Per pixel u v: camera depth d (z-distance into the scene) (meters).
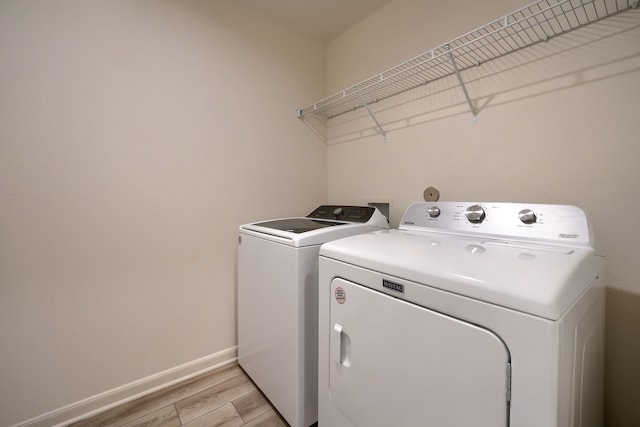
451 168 1.50
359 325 0.92
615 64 1.00
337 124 2.21
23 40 1.17
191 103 1.62
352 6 1.82
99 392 1.38
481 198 1.38
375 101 1.91
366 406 0.90
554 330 0.53
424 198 1.59
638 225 0.98
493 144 1.33
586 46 1.06
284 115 2.04
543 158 1.18
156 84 1.50
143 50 1.45
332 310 1.03
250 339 1.57
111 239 1.39
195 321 1.67
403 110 1.74
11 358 1.19
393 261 0.81
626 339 1.01
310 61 2.18
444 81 1.52
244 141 1.84
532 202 1.21
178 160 1.58
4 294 1.17
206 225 1.69
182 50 1.58
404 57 1.69
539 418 0.55
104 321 1.39
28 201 1.20
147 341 1.51
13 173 1.17
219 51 1.72
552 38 1.14
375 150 1.92
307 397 1.23
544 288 0.57
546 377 0.54
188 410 1.40
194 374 1.66
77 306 1.32
